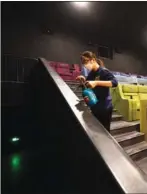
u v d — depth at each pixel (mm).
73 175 2738
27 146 4809
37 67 4523
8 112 5113
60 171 3164
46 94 3887
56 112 3361
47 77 3924
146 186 1854
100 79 2865
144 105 4934
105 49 11047
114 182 1891
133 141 4359
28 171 4668
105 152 2168
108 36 11188
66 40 9398
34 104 4512
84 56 2982
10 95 4715
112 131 4211
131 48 12594
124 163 2088
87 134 2385
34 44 8211
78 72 8562
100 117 2865
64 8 9258
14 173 5270
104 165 2043
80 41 9945
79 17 9867
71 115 2789
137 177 1940
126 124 5023
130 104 5719
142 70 13508
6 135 5438
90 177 2316
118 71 11750
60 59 9148
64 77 8102
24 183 4785
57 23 9031
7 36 7332
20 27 7758
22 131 4977
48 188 3584
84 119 2658
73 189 2725
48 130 3725
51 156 3545
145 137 4848
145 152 4129
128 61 12438
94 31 10523
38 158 4164
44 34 8570
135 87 6625
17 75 5410
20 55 7723
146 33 13227
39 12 8375
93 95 2807
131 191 1761
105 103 2830
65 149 2996
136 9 11289
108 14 10859
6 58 5477
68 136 2893
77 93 5688
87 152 2383
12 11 7500
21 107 4930
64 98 3080
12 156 5430
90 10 10094
